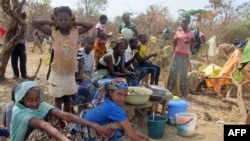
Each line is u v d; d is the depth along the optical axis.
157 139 5.14
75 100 5.20
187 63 7.70
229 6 22.33
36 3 17.75
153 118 5.24
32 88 2.82
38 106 2.93
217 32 20.22
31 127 2.80
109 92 3.23
